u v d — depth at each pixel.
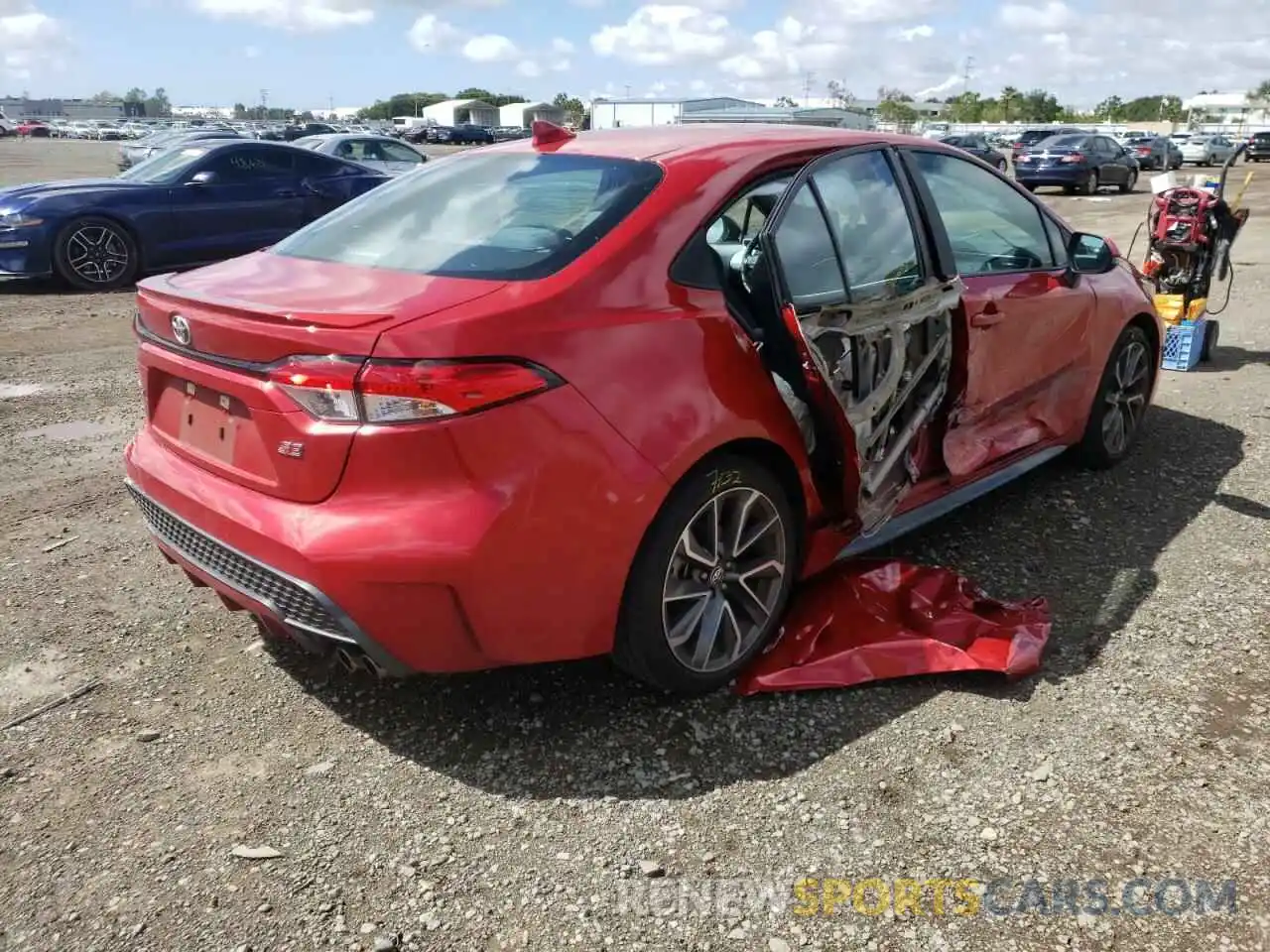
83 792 2.61
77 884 2.31
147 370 3.01
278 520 2.50
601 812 2.54
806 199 3.18
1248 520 4.32
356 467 2.39
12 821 2.50
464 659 2.56
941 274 3.62
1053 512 4.40
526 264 2.67
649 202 2.85
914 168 3.67
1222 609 3.53
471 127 64.12
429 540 2.36
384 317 2.38
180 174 10.89
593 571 2.58
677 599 2.83
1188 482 4.77
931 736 2.83
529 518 2.44
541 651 2.62
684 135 3.33
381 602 2.41
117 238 10.45
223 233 11.16
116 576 3.79
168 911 2.24
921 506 3.78
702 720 2.91
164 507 2.88
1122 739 2.82
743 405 2.84
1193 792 2.60
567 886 2.31
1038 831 2.47
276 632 2.91
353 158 15.72
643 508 2.61
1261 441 5.37
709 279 2.87
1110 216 18.20
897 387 3.26
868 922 2.21
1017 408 4.15
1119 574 3.81
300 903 2.26
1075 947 2.14
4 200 10.12
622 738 2.83
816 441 3.13
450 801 2.59
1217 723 2.89
